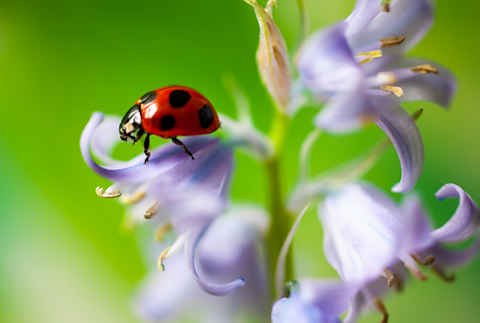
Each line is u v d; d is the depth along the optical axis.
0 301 0.13
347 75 0.10
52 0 0.13
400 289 0.11
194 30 0.13
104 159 0.11
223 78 0.13
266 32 0.10
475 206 0.10
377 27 0.10
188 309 0.12
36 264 0.13
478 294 0.13
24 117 0.13
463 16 0.13
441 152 0.13
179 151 0.10
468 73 0.13
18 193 0.13
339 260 0.11
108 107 0.13
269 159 0.11
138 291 0.13
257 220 0.12
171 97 0.10
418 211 0.09
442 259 0.11
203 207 0.11
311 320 0.10
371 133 0.13
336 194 0.11
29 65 0.13
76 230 0.13
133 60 0.13
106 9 0.13
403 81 0.11
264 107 0.13
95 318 0.13
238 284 0.10
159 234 0.11
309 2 0.13
